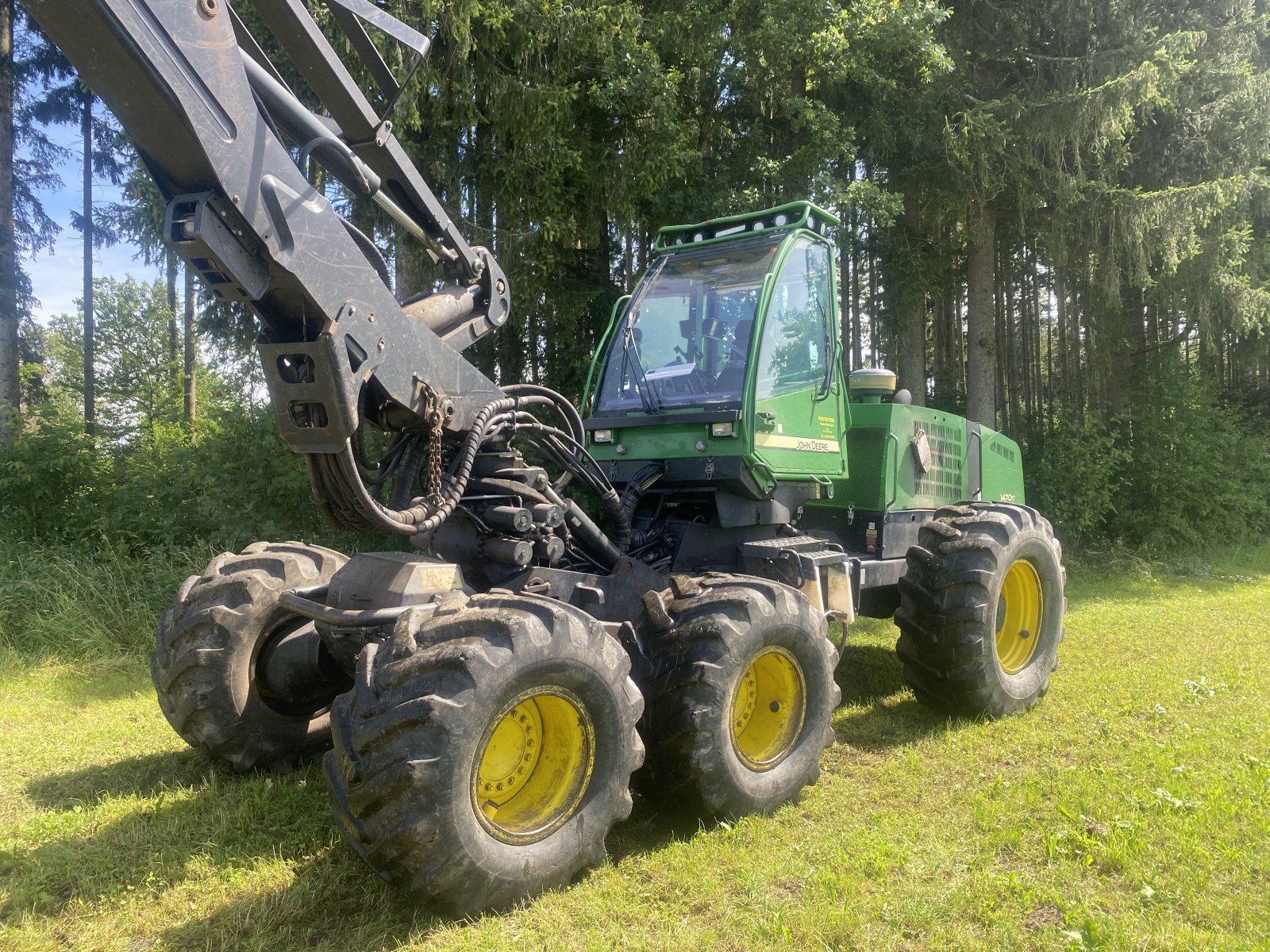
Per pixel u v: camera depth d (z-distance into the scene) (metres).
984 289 13.77
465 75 8.32
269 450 9.05
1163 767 4.10
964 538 5.13
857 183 10.29
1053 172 11.60
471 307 3.99
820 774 4.26
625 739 3.29
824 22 9.97
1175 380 14.47
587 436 4.90
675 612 3.81
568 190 9.44
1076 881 3.09
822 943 2.72
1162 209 11.47
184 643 4.09
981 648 4.96
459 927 2.87
